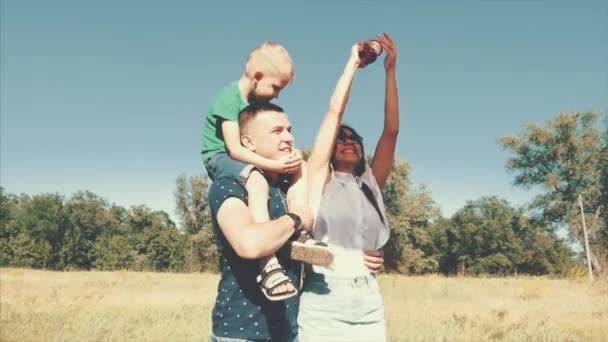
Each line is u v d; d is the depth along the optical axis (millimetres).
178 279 29344
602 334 9000
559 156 55969
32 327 9445
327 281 3211
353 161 3504
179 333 9039
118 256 73688
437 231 76938
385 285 21531
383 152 3719
